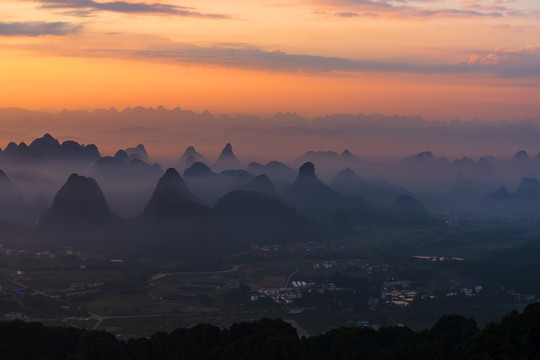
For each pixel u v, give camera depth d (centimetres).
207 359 15650
